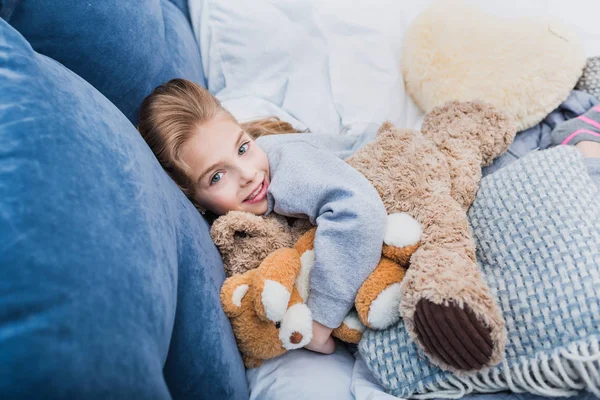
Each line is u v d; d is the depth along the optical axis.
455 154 0.78
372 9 1.14
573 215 0.63
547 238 0.63
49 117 0.43
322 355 0.74
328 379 0.68
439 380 0.61
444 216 0.67
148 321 0.40
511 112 1.00
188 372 0.53
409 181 0.72
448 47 1.04
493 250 0.67
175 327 0.52
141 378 0.37
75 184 0.40
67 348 0.33
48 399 0.31
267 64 1.19
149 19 0.91
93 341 0.34
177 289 0.53
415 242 0.67
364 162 0.76
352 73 1.14
